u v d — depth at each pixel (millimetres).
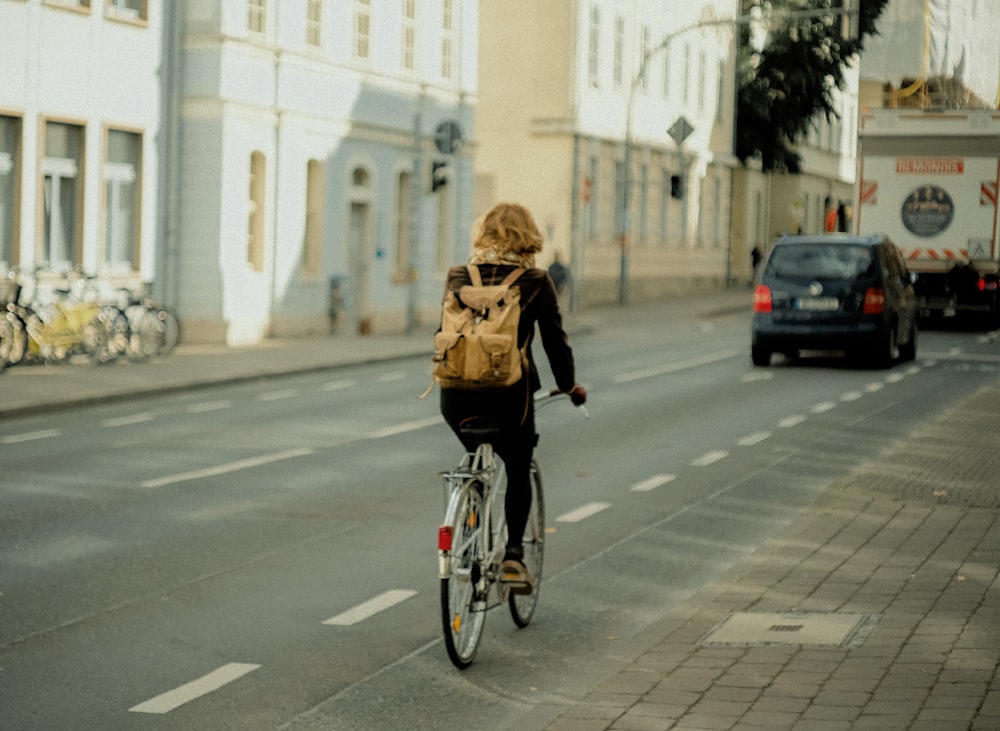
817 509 15719
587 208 71625
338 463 20391
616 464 20422
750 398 29609
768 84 92938
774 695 8984
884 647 10055
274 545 14594
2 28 35156
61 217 37719
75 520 15859
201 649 10734
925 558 13148
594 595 12609
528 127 69250
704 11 87562
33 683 9828
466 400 10352
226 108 41781
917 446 20906
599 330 56125
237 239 42750
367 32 49656
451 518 10031
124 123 39500
